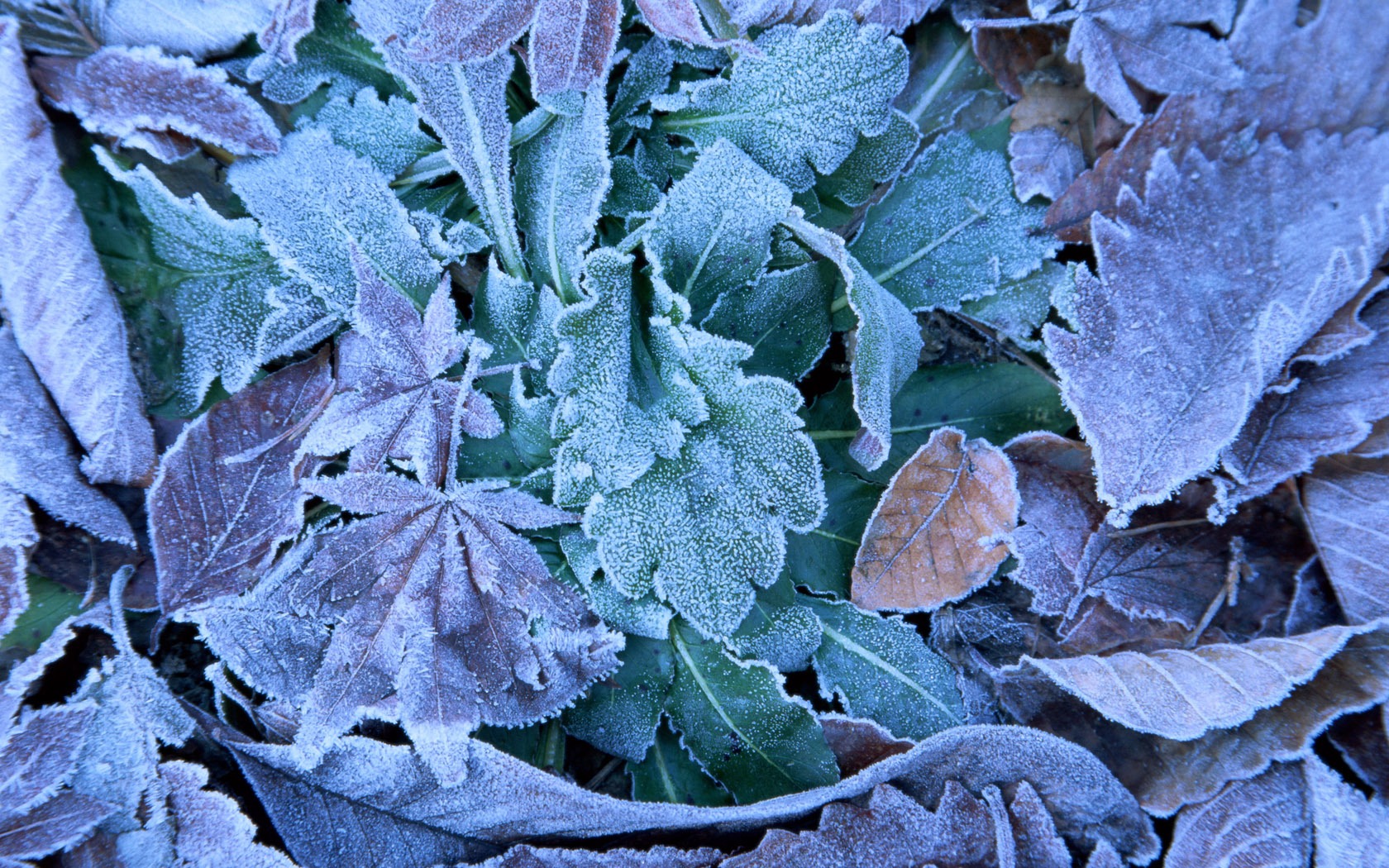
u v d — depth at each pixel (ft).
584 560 1.95
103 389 1.90
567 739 2.01
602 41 1.92
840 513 2.02
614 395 1.93
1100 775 1.93
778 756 1.96
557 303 1.94
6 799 1.82
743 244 1.97
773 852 1.90
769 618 1.98
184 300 1.94
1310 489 1.97
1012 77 2.02
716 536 1.95
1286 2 1.98
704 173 1.95
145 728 1.86
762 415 1.94
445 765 1.88
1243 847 1.90
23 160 1.88
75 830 1.83
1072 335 1.98
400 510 1.91
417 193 1.99
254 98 1.94
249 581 1.91
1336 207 1.98
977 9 2.02
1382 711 1.91
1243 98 1.99
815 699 2.02
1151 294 1.98
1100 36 1.99
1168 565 1.99
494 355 1.97
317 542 1.91
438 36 1.90
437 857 1.92
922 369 2.06
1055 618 2.00
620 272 1.94
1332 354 1.96
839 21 1.95
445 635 1.90
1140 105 2.01
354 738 1.89
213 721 1.90
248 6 1.92
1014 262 2.02
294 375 1.94
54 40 1.90
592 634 1.94
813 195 2.02
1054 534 1.98
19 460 1.87
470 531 1.92
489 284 1.96
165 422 1.93
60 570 1.90
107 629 1.88
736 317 2.00
